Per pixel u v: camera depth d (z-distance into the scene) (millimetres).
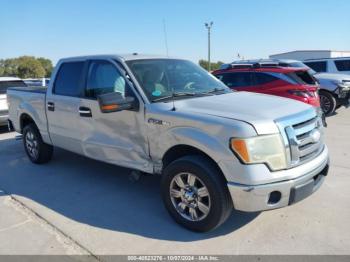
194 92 4469
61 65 5449
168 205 3906
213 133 3434
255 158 3248
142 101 4098
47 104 5613
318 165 3662
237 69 9188
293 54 41938
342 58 14828
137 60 4566
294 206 4238
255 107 3742
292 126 3467
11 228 3980
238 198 3311
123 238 3676
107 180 5418
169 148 3861
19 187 5246
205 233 3709
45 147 6176
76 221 4086
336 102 11312
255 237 3600
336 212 4066
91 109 4750
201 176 3512
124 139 4402
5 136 9461
